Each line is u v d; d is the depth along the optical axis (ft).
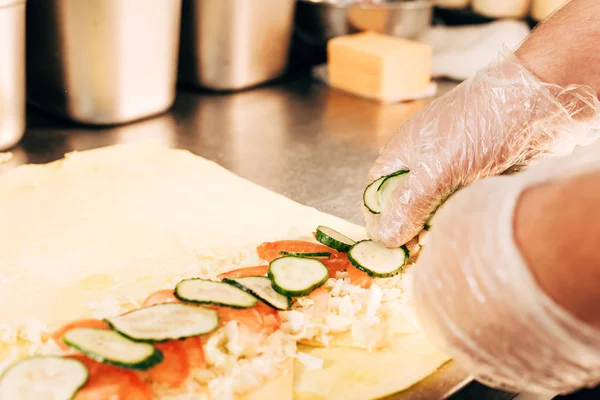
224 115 3.39
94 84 2.97
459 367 1.91
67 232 2.31
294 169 2.85
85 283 2.12
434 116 2.22
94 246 2.26
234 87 3.71
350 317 2.00
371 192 2.25
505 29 4.31
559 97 2.16
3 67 2.69
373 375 1.88
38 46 2.98
